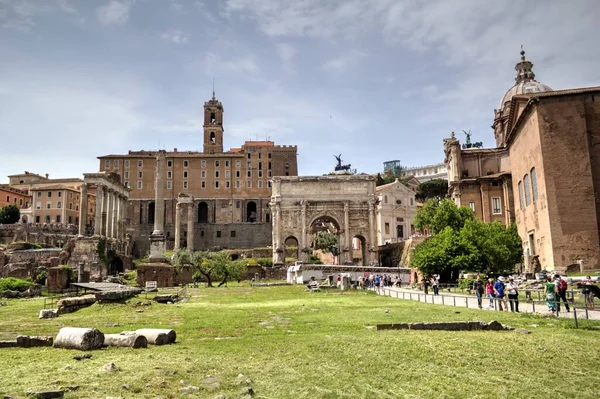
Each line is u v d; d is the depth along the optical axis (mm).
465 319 22500
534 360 13992
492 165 84125
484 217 79500
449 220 70938
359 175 97938
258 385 11562
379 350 15188
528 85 89062
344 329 19922
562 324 20344
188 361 13844
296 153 157375
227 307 31906
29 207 150375
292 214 96938
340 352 14992
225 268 67250
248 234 145000
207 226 145250
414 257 59438
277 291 50656
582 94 50969
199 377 12172
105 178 104375
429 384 11719
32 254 94312
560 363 13695
